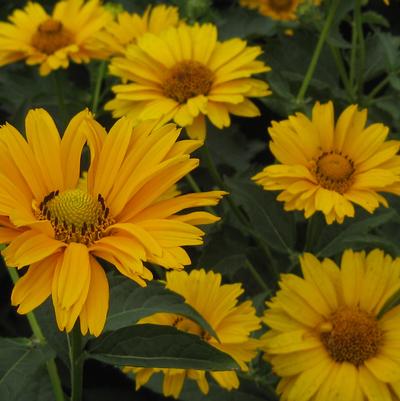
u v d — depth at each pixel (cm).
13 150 47
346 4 70
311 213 56
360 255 55
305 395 52
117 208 47
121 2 84
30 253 43
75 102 78
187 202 46
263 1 84
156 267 60
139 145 47
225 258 62
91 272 44
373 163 58
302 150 58
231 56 64
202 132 62
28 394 51
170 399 66
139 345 47
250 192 62
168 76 63
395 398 52
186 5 73
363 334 53
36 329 51
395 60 68
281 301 54
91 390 67
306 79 68
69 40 74
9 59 74
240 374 56
